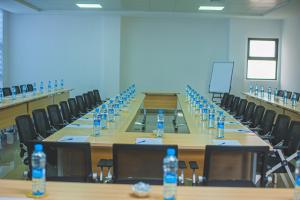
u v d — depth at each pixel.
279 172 4.06
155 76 11.70
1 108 6.24
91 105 8.59
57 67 11.52
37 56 11.46
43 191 1.96
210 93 11.63
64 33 11.43
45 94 8.51
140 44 11.66
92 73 11.53
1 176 5.03
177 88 11.73
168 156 2.24
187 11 10.30
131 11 10.53
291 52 10.56
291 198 1.97
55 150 2.70
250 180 2.73
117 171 2.62
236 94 11.47
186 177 3.73
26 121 4.45
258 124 6.15
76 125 4.73
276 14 10.21
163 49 11.68
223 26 11.59
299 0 8.13
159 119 5.45
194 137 4.04
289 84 10.70
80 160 2.73
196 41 11.65
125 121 5.13
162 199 1.92
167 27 11.63
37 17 11.35
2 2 9.16
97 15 11.30
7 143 6.99
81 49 11.47
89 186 2.12
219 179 2.72
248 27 11.32
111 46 11.27
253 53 11.59
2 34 10.94
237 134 4.28
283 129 4.80
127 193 2.01
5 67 11.20
